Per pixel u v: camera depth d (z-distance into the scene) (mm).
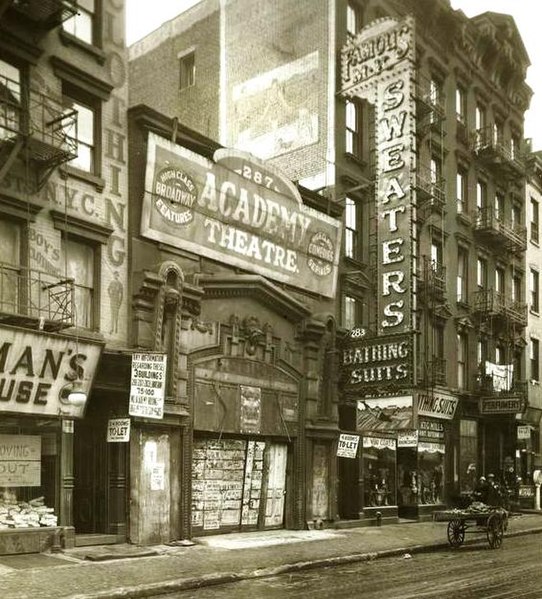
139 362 16031
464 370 32406
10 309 15094
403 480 27672
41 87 16203
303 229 22953
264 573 14266
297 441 21891
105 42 17859
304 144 26766
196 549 16672
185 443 18125
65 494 15664
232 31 30484
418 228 28766
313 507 22062
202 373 18953
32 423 15445
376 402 23250
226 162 20234
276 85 28203
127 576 12922
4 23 15422
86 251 16969
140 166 18094
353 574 14492
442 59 32312
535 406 38531
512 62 37031
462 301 32312
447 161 32125
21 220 15477
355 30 27672
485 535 22219
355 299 25938
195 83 31969
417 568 15344
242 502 20188
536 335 39406
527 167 39531
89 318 16828
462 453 31266
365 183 26234
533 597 11500
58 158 15344
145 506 16922
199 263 19531
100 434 17125
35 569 13219
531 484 35812
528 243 39500
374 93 24984
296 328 22312
